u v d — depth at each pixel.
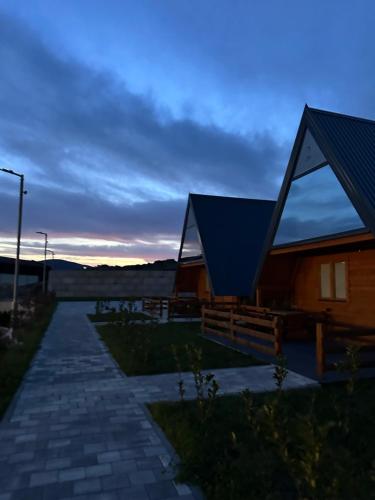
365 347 7.63
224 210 22.23
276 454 4.17
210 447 4.50
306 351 10.58
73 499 3.62
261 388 7.09
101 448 4.68
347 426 4.95
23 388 7.29
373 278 10.60
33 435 5.07
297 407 5.95
